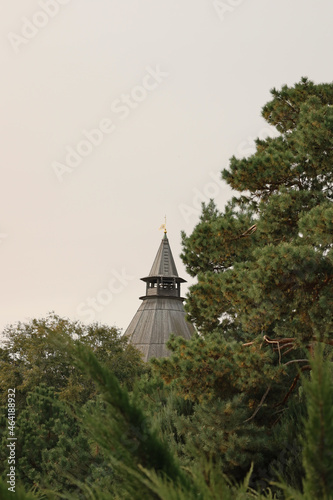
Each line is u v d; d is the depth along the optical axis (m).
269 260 11.13
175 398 12.90
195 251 15.60
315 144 13.08
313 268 10.74
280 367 11.62
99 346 42.38
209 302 13.10
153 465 0.83
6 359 41.47
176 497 0.75
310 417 0.69
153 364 12.30
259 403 12.45
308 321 11.38
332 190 14.08
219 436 10.89
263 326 12.01
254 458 10.50
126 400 0.85
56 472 9.91
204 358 11.98
